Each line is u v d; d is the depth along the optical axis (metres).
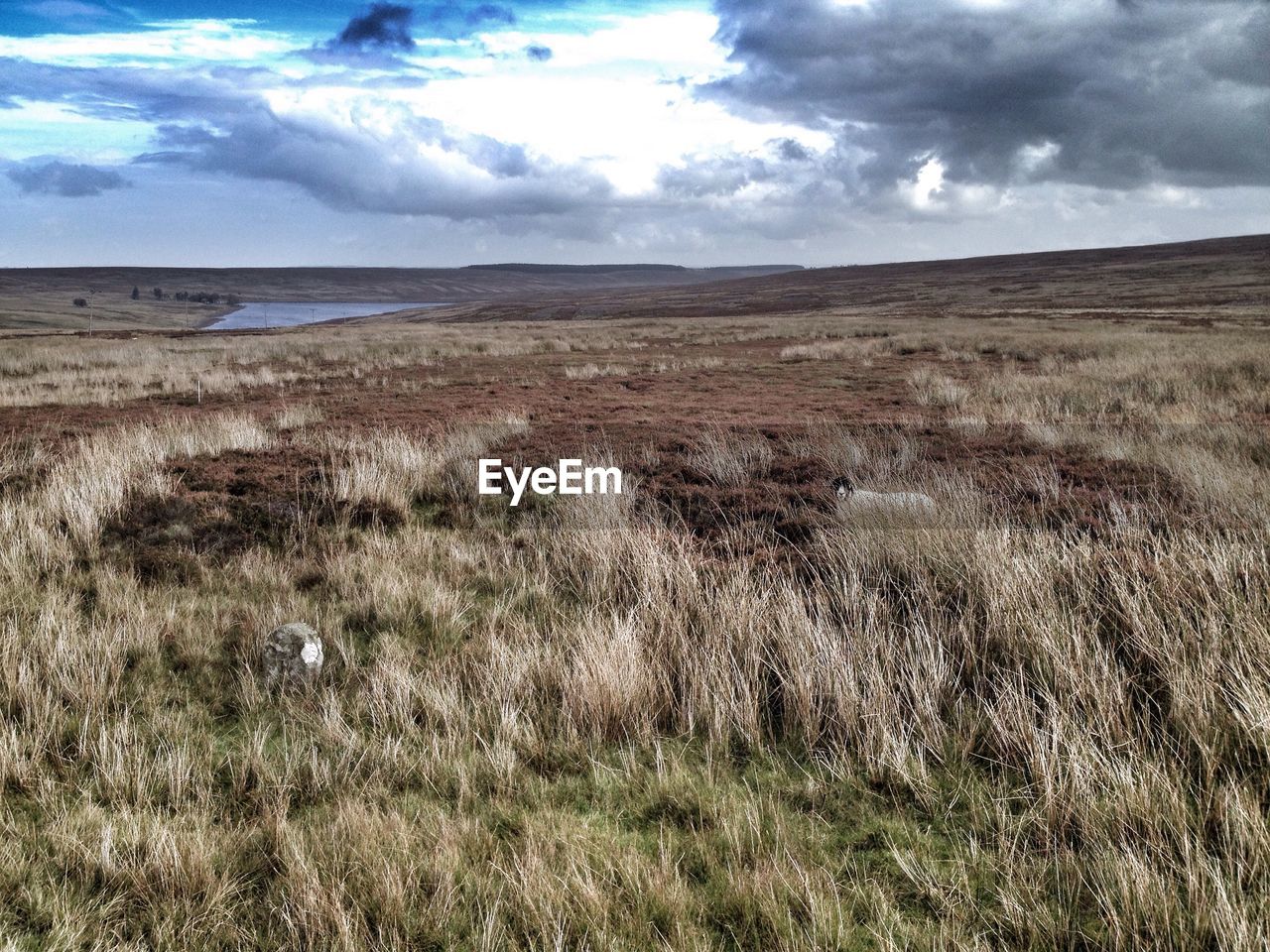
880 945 2.35
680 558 5.77
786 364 24.28
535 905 2.49
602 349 31.92
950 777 3.28
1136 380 15.94
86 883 2.66
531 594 5.57
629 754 3.55
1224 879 2.54
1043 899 2.56
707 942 2.37
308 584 5.89
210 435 10.43
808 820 3.05
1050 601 4.53
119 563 6.09
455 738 3.62
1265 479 7.20
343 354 27.81
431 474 8.98
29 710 3.75
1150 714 3.60
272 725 3.83
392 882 2.57
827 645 4.23
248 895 2.66
